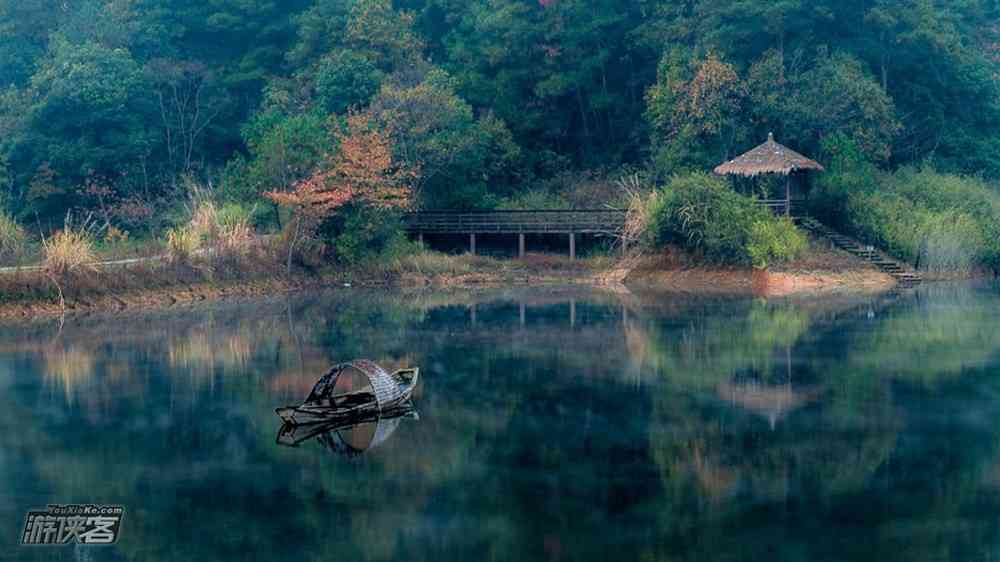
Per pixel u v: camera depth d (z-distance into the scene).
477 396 24.47
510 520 16.25
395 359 29.28
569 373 27.03
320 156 49.53
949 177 54.97
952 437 20.59
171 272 42.88
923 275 49.28
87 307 38.84
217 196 53.69
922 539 15.33
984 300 41.53
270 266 46.84
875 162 54.81
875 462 18.97
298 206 47.38
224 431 21.64
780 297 43.00
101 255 43.66
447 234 54.75
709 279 48.25
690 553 14.85
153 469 19.05
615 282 49.62
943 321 35.50
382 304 42.16
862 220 49.41
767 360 28.53
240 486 18.06
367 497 17.42
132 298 40.44
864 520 16.09
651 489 17.64
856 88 53.44
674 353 29.81
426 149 53.91
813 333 33.12
